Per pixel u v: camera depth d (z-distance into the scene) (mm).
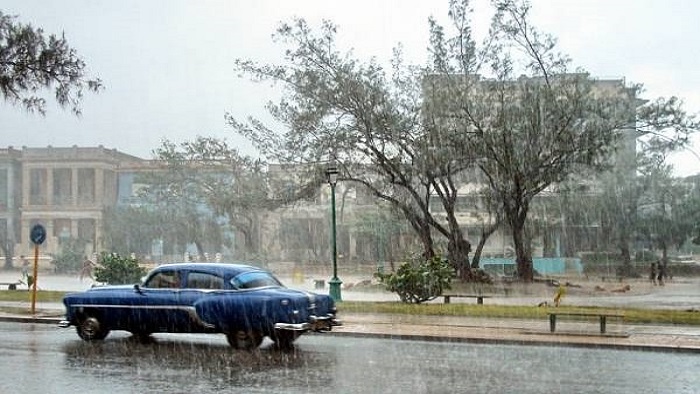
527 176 37312
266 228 72438
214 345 15945
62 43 20875
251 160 58938
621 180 55750
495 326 19281
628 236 56781
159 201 70000
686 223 56406
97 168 89688
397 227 62062
